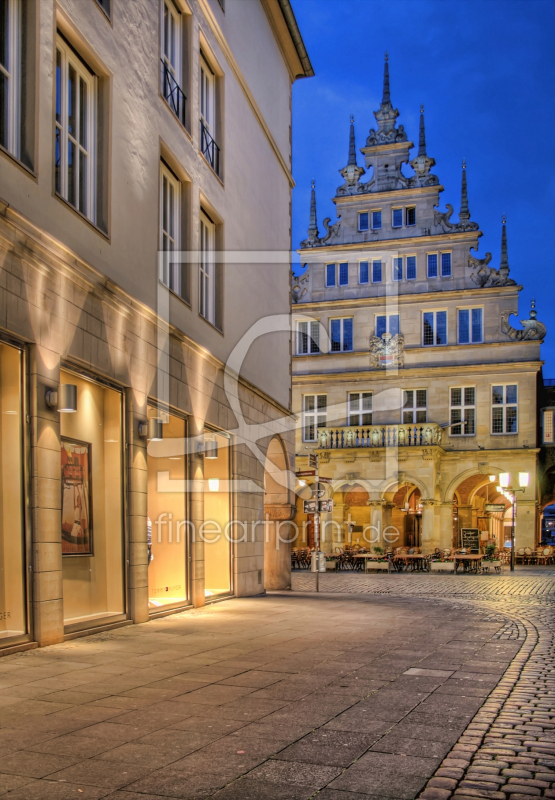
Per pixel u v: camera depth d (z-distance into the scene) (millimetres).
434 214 39531
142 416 12344
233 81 18281
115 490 11602
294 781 4258
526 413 37469
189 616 13031
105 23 11445
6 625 8750
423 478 36969
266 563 21875
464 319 38906
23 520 9047
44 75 9523
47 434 9383
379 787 4168
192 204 15148
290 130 24453
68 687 6703
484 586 22500
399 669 7688
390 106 40781
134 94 12484
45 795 4020
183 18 15234
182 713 5762
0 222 8281
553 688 6770
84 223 10586
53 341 9602
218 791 4098
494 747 4922
